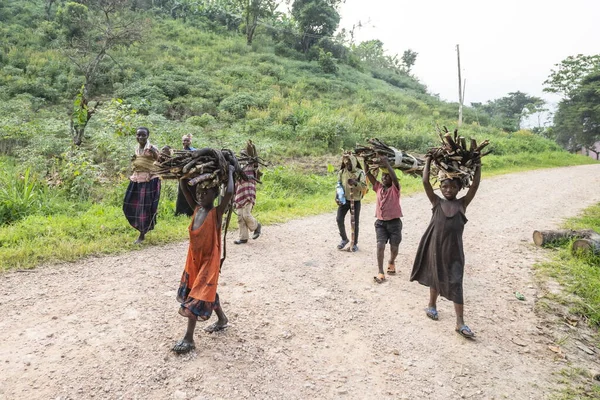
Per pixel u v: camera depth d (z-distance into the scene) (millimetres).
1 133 13484
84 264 5410
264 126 22188
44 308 4133
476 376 3516
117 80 26641
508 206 11273
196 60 34000
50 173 10023
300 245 7043
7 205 7340
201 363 3371
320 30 48969
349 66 49719
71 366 3209
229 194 3494
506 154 25578
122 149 11766
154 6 47375
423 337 4109
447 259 4164
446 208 4156
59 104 22234
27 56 27766
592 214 10312
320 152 19953
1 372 3084
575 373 3652
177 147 14352
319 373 3418
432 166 4449
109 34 22219
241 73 32812
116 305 4297
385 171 5484
